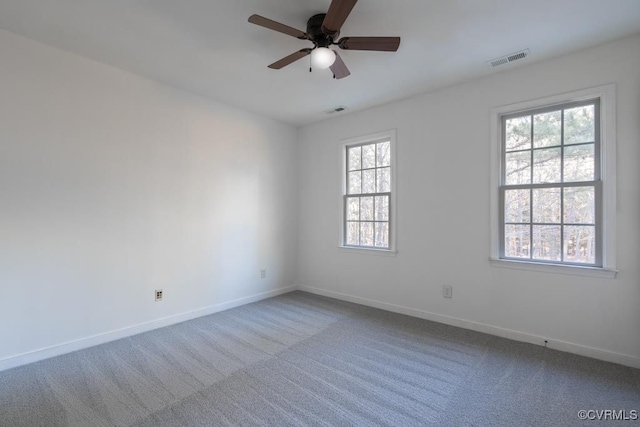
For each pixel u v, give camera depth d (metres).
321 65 2.13
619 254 2.47
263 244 4.35
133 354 2.66
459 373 2.36
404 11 2.10
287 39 2.46
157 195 3.24
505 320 3.01
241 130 4.05
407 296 3.67
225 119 3.87
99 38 2.46
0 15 2.17
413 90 3.44
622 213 2.45
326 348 2.79
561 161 2.76
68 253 2.68
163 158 3.29
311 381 2.26
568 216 2.72
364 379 2.28
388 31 2.34
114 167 2.94
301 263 4.85
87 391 2.12
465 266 3.24
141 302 3.13
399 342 2.91
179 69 2.97
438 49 2.59
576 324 2.65
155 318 3.23
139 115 3.11
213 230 3.74
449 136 3.34
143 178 3.14
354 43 2.09
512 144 3.02
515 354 2.65
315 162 4.64
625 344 2.46
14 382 2.22
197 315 3.58
